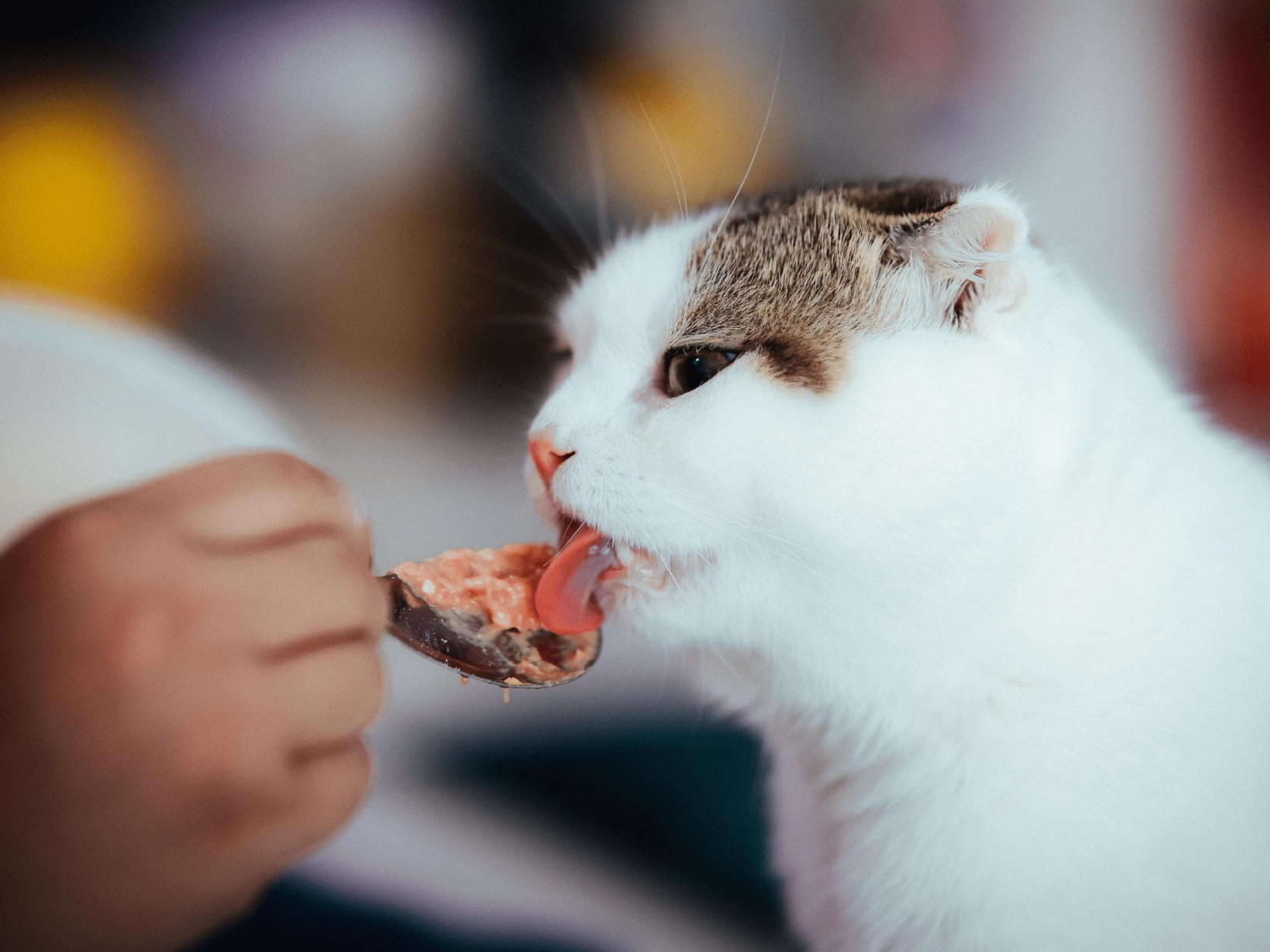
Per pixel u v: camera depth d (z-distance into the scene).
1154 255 0.85
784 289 0.42
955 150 0.85
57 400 0.38
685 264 0.44
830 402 0.40
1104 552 0.41
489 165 0.88
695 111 0.82
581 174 0.83
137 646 0.31
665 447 0.41
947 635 0.41
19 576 0.31
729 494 0.41
